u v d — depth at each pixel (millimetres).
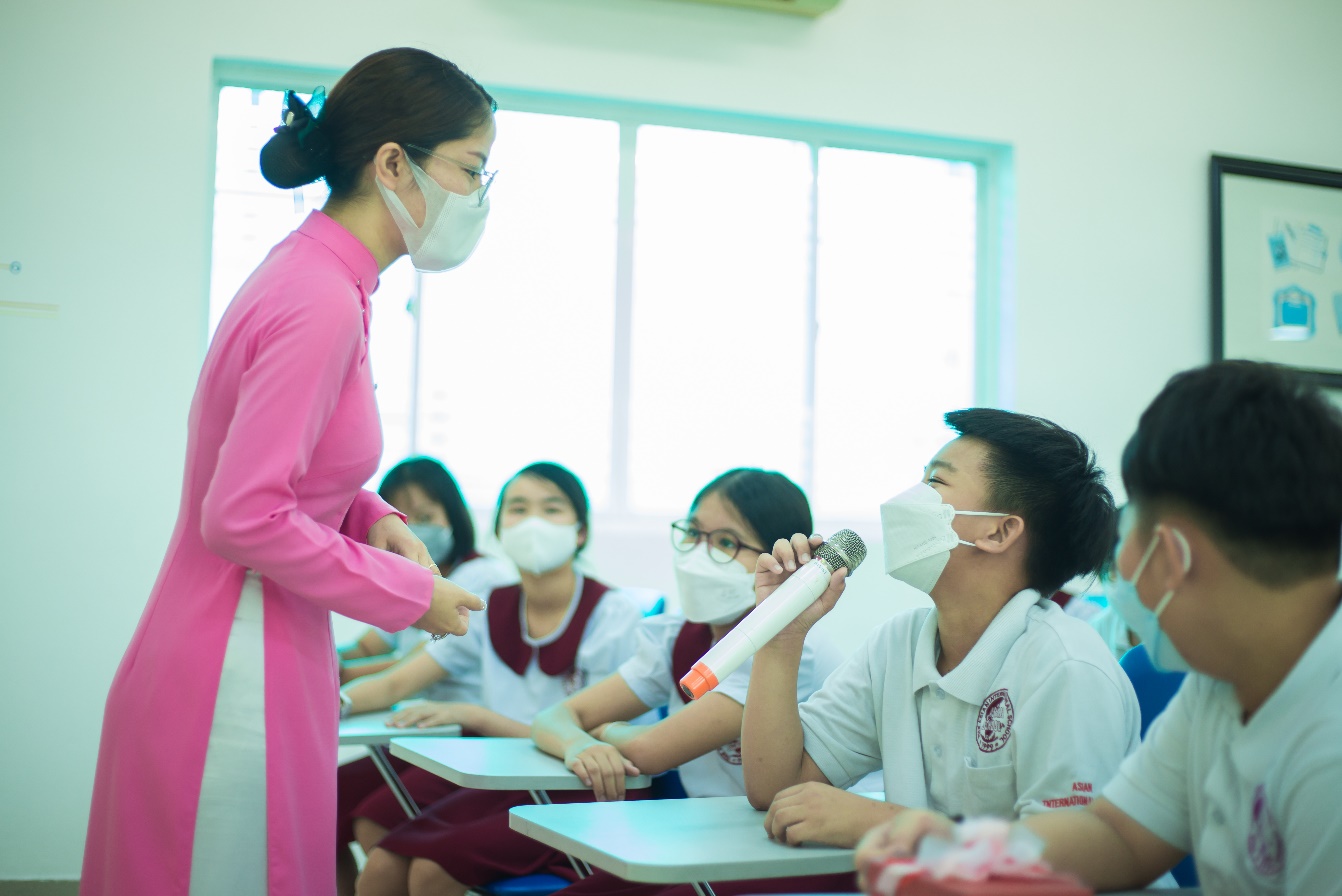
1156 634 1006
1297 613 897
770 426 3750
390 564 1351
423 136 1408
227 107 3322
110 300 3143
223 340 1337
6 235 3080
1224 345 3898
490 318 3551
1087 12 3885
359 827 2465
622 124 3633
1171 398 920
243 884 1287
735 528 1883
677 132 3693
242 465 1237
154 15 3189
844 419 3814
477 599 1408
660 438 3662
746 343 3744
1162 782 1048
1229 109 4004
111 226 3148
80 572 3094
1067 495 1361
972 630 1390
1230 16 4027
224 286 3316
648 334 3668
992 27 3799
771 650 1453
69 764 3059
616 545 3510
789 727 1432
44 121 3115
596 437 3611
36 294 3096
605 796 1655
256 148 3340
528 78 3420
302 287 1316
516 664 2475
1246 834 927
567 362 3602
